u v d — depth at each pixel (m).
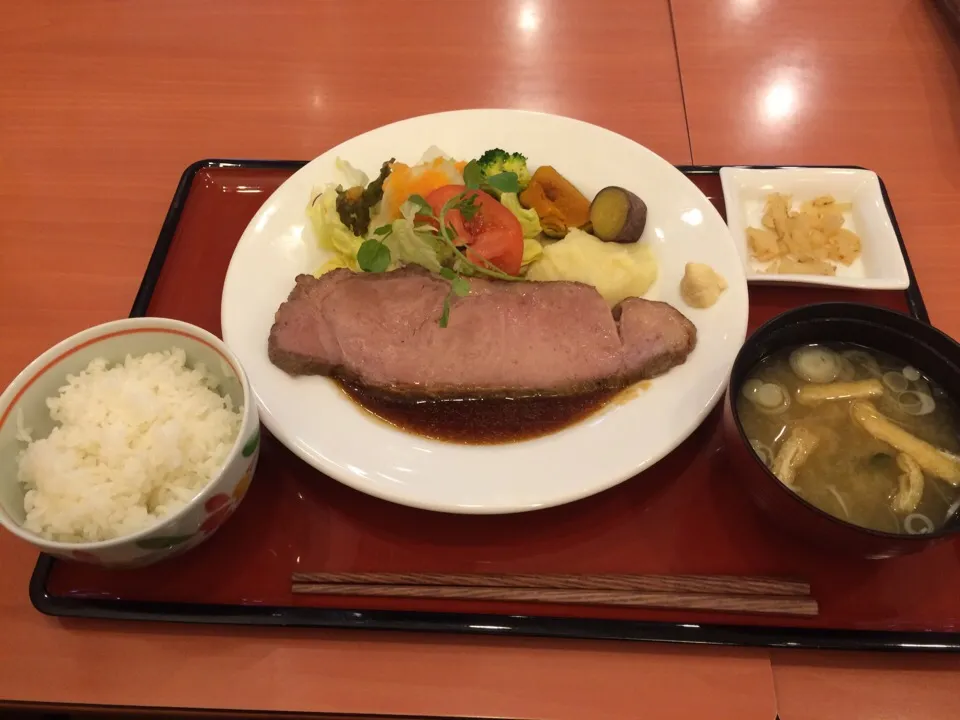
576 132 0.48
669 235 0.44
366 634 0.34
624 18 0.59
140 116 0.54
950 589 0.34
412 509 0.37
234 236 0.47
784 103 0.54
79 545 0.29
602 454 0.36
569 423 0.38
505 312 0.41
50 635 0.34
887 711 0.32
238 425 0.34
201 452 0.33
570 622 0.33
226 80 0.56
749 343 0.35
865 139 0.52
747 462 0.33
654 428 0.37
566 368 0.39
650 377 0.39
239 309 0.41
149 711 0.33
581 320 0.41
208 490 0.31
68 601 0.34
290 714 0.32
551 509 0.37
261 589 0.35
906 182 0.50
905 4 0.60
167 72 0.56
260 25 0.59
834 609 0.34
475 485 0.35
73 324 0.44
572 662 0.33
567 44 0.57
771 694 0.32
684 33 0.58
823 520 0.31
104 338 0.35
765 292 0.44
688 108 0.53
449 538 0.36
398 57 0.57
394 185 0.44
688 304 0.41
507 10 0.60
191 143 0.52
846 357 0.37
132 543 0.29
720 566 0.35
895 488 0.34
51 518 0.31
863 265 0.45
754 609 0.33
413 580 0.34
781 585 0.34
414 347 0.40
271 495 0.37
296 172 0.46
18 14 0.59
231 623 0.33
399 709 0.32
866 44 0.57
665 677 0.33
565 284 0.42
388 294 0.42
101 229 0.48
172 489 0.33
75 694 0.33
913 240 0.47
